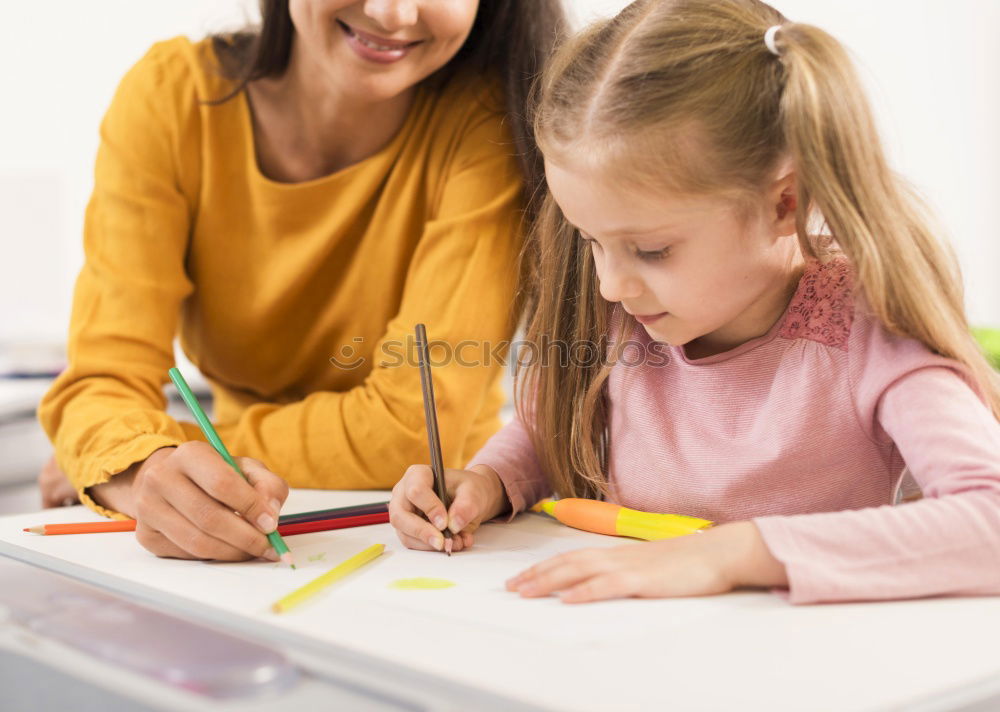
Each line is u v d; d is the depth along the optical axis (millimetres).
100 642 564
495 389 1369
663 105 763
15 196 2605
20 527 942
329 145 1224
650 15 823
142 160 1205
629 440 959
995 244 2754
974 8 2729
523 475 984
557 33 1140
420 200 1230
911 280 773
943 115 2740
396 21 1028
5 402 1864
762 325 879
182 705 487
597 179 771
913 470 756
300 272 1233
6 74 2914
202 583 732
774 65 787
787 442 850
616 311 973
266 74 1198
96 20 2893
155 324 1196
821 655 555
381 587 711
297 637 599
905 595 660
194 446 840
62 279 2635
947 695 503
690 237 774
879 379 792
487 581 726
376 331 1270
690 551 685
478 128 1198
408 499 854
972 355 797
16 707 578
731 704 482
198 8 2756
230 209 1245
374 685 508
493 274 1154
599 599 662
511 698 491
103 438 1022
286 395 1339
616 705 481
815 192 770
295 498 1095
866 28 2654
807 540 675
